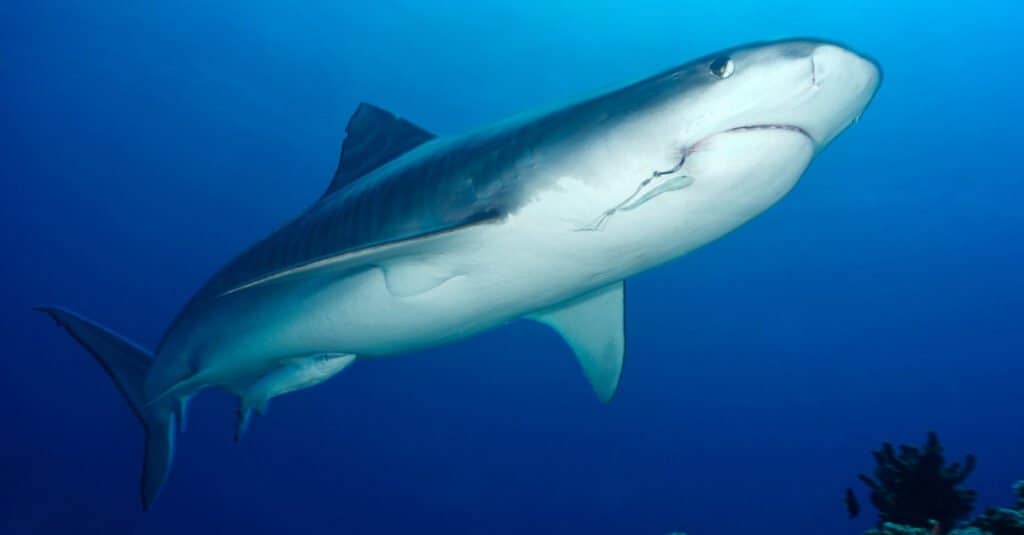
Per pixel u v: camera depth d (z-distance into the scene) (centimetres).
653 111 283
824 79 253
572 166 311
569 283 377
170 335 565
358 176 471
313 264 336
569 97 340
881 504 602
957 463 581
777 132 269
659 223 318
